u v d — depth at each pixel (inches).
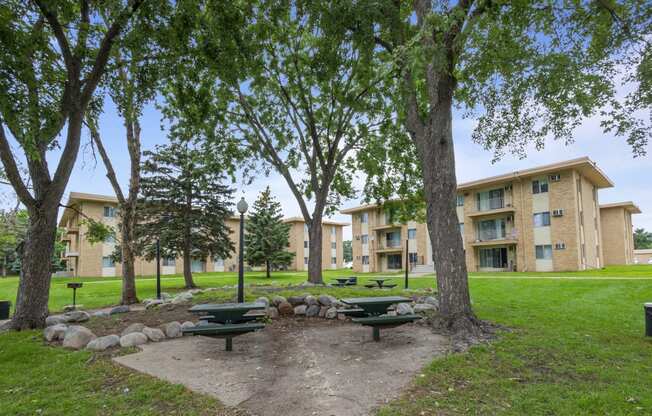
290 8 369.4
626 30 265.6
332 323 297.6
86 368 188.4
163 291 729.6
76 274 1473.9
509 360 186.2
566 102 313.0
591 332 247.1
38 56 295.4
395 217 678.5
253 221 1258.6
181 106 404.5
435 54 223.6
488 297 456.4
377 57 421.1
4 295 671.8
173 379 170.2
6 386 169.6
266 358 204.5
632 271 842.2
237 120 568.1
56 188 302.8
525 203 1090.1
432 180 268.5
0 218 564.7
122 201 524.7
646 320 237.6
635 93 270.7
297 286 456.1
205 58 347.6
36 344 235.8
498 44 285.9
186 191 776.3
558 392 148.9
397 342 227.9
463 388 154.5
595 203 1171.9
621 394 146.1
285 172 533.6
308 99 538.6
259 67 452.1
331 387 158.4
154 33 312.0
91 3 317.4
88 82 314.3
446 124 268.4
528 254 1072.2
